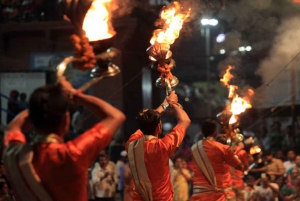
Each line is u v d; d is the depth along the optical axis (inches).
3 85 506.0
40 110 97.7
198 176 247.4
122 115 103.4
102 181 388.2
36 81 503.8
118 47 511.8
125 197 335.9
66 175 97.4
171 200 181.6
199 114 837.2
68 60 100.5
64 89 99.7
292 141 494.9
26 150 98.6
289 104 505.4
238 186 313.4
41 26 541.6
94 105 102.7
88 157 99.5
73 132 459.2
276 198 378.9
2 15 556.1
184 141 466.9
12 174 99.3
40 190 97.4
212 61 578.2
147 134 181.8
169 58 159.3
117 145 455.5
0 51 556.4
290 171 396.8
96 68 105.4
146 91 568.7
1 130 480.1
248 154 321.4
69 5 102.9
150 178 177.9
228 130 256.2
